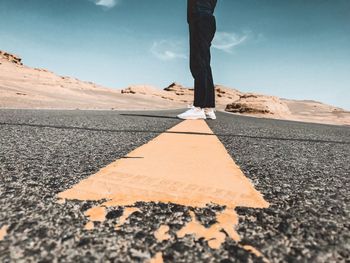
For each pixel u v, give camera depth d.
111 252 0.56
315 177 1.24
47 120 3.61
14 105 9.59
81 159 1.40
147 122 3.99
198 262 0.53
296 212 0.80
